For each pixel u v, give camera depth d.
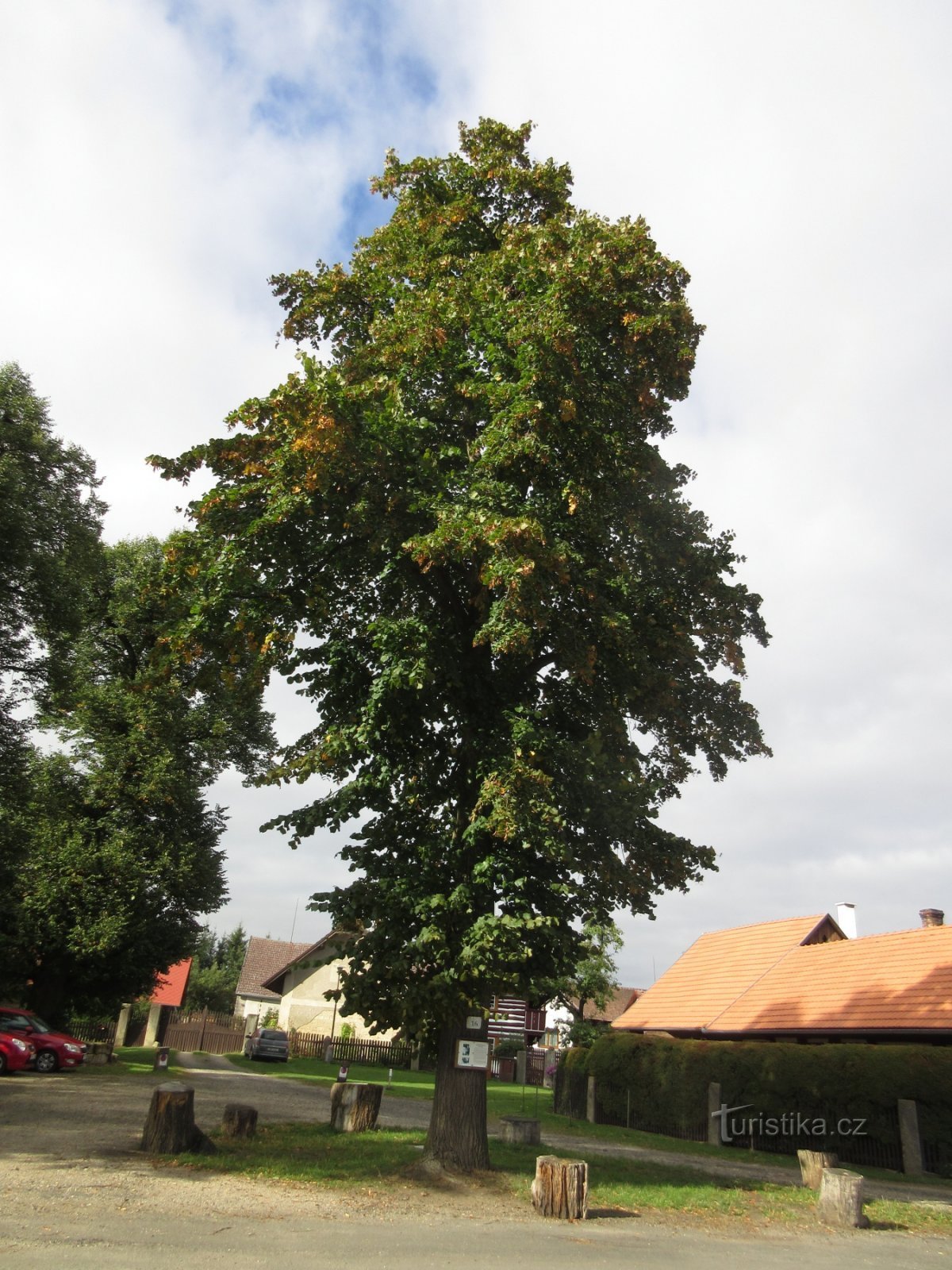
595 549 14.28
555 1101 29.09
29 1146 11.17
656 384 14.90
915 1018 21.33
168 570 13.55
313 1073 34.22
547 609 12.69
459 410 14.90
